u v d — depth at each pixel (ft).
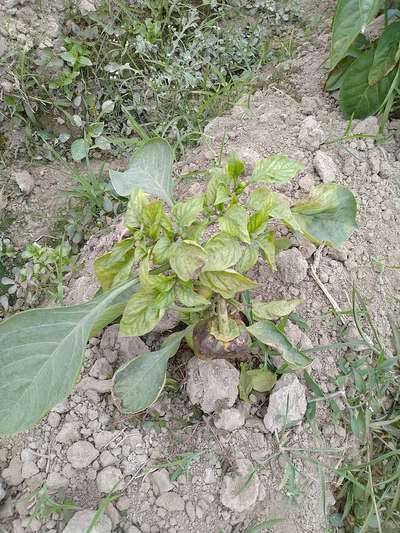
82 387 1.54
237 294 1.57
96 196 1.94
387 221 1.79
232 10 2.34
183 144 2.05
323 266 1.70
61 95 2.05
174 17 2.25
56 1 2.10
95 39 2.13
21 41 2.00
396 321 1.71
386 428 1.57
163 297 1.28
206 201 1.39
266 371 1.51
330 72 2.01
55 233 1.97
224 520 1.41
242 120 2.01
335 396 1.56
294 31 2.32
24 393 1.27
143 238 1.30
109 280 1.41
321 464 1.48
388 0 2.04
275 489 1.46
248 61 2.23
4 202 1.97
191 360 1.53
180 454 1.46
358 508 1.51
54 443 1.49
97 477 1.45
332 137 1.91
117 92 2.10
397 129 1.95
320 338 1.63
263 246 1.36
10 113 2.01
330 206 1.55
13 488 1.48
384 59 1.81
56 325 1.32
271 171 1.42
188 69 2.12
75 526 1.36
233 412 1.47
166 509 1.42
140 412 1.52
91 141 2.03
